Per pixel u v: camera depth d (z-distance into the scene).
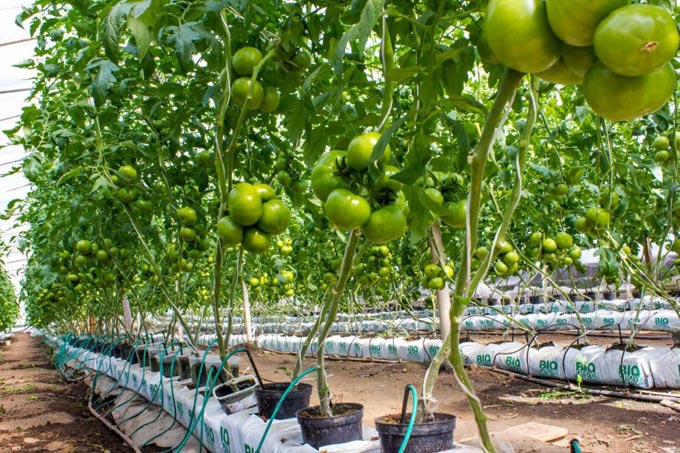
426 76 1.78
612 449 3.46
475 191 1.19
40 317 16.39
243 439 3.04
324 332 2.51
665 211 4.59
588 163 5.17
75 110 3.66
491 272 6.19
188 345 5.73
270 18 2.64
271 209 2.23
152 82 3.39
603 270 5.94
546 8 0.82
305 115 2.46
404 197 1.76
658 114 3.68
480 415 1.46
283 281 7.41
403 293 10.20
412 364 7.64
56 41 3.76
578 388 5.15
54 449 4.50
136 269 6.75
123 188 4.02
